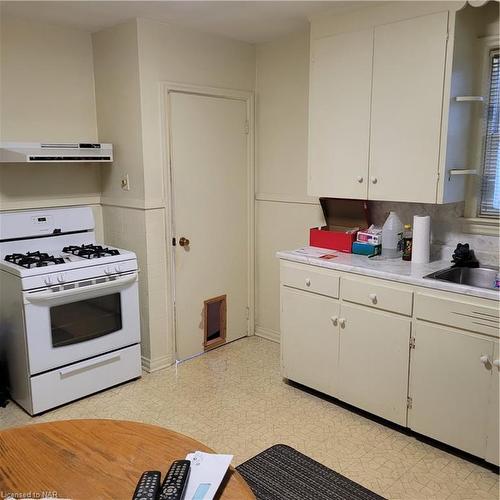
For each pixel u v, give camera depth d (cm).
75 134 337
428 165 256
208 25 316
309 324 296
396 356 255
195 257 356
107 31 321
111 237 354
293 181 359
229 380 328
